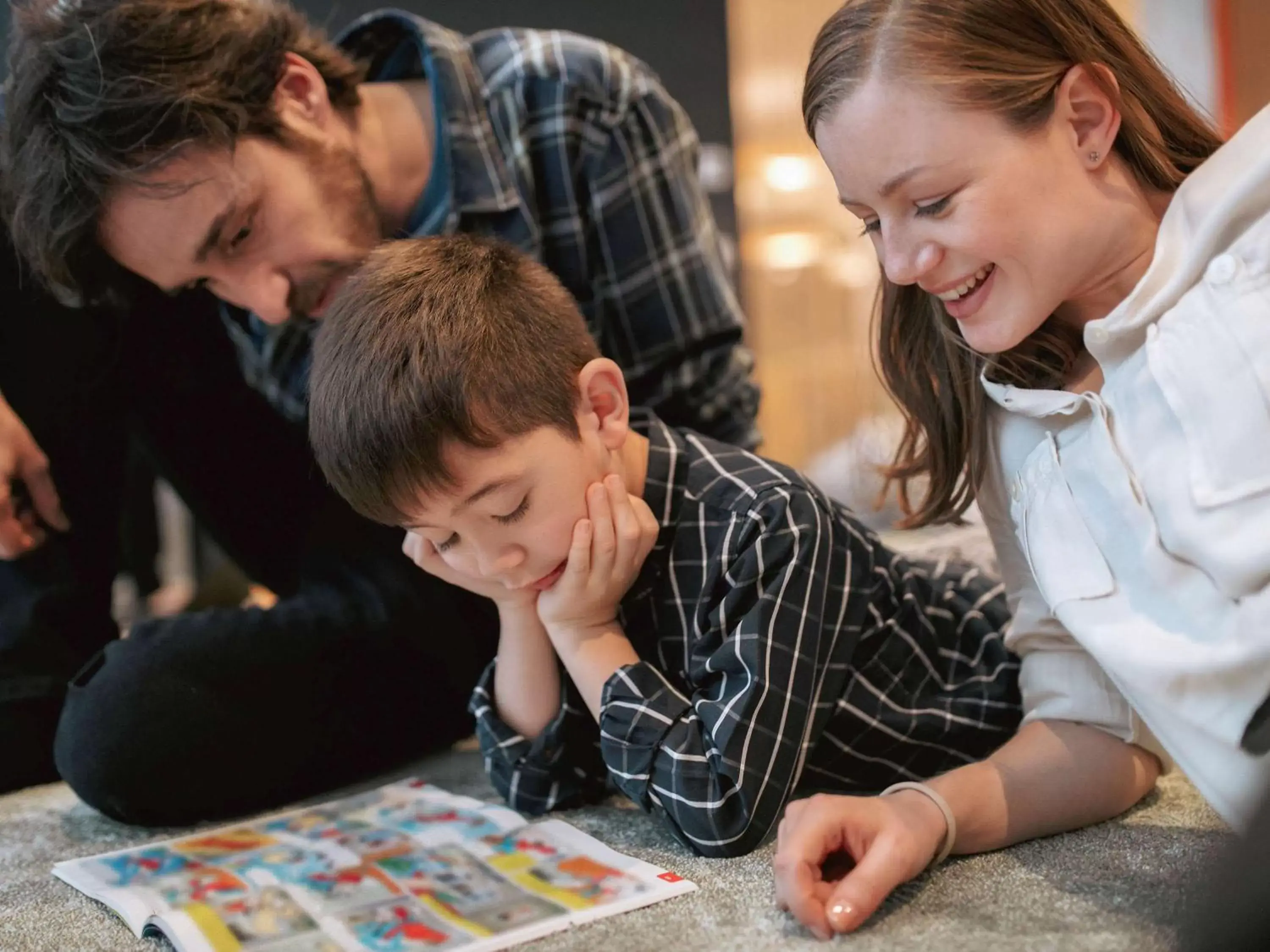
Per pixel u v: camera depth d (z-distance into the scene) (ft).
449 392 2.98
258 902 2.96
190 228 3.67
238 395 4.99
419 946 2.65
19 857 3.56
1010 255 2.86
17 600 4.48
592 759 3.56
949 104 2.79
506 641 3.55
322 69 4.23
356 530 4.45
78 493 4.76
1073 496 3.03
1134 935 2.48
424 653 4.30
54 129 3.58
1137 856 2.93
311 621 4.06
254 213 3.74
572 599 3.28
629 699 3.25
